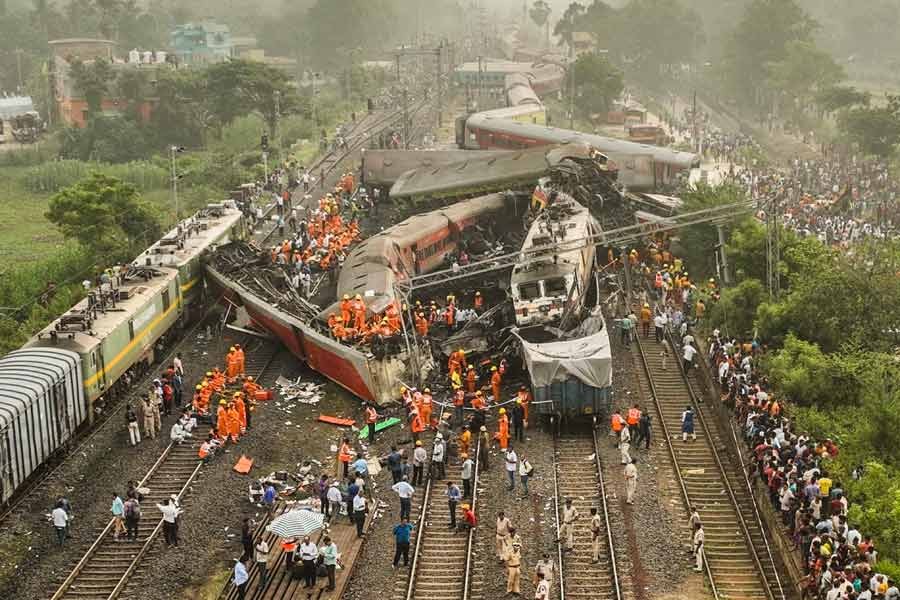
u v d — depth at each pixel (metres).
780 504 32.66
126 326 42.28
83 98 133.25
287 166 92.00
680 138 128.00
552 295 46.03
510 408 41.78
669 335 50.69
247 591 29.44
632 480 34.53
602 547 32.12
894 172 97.81
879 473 34.09
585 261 51.12
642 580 30.36
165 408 41.16
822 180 92.12
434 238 60.00
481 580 30.52
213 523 33.34
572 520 31.67
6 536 32.22
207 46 190.38
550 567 28.64
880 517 31.98
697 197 60.88
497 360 43.69
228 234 60.22
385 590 29.97
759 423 37.47
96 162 114.06
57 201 64.31
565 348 40.41
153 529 32.91
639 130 118.19
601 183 63.75
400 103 148.12
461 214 63.44
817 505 31.22
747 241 54.44
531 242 50.44
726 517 34.34
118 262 61.84
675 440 40.06
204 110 125.94
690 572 31.00
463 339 45.59
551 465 37.56
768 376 43.97
